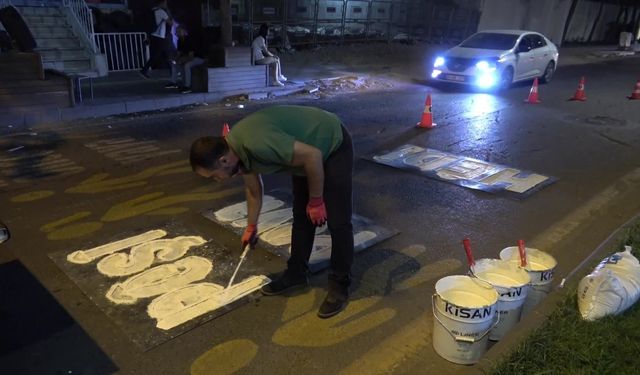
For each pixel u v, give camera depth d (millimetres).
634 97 12094
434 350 2951
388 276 3771
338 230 3092
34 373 2688
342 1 18500
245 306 3311
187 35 13617
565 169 6473
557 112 10094
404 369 2809
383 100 10727
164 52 11188
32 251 3900
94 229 4305
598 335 2791
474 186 5711
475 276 2938
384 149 7066
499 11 22906
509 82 12570
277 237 4223
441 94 11727
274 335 3053
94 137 7125
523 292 2834
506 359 2602
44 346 2881
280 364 2822
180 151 6621
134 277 3568
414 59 17328
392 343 3035
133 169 5875
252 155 2645
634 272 3117
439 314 2762
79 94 8531
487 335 2752
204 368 2762
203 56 13648
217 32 13539
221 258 3869
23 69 7504
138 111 8781
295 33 17203
